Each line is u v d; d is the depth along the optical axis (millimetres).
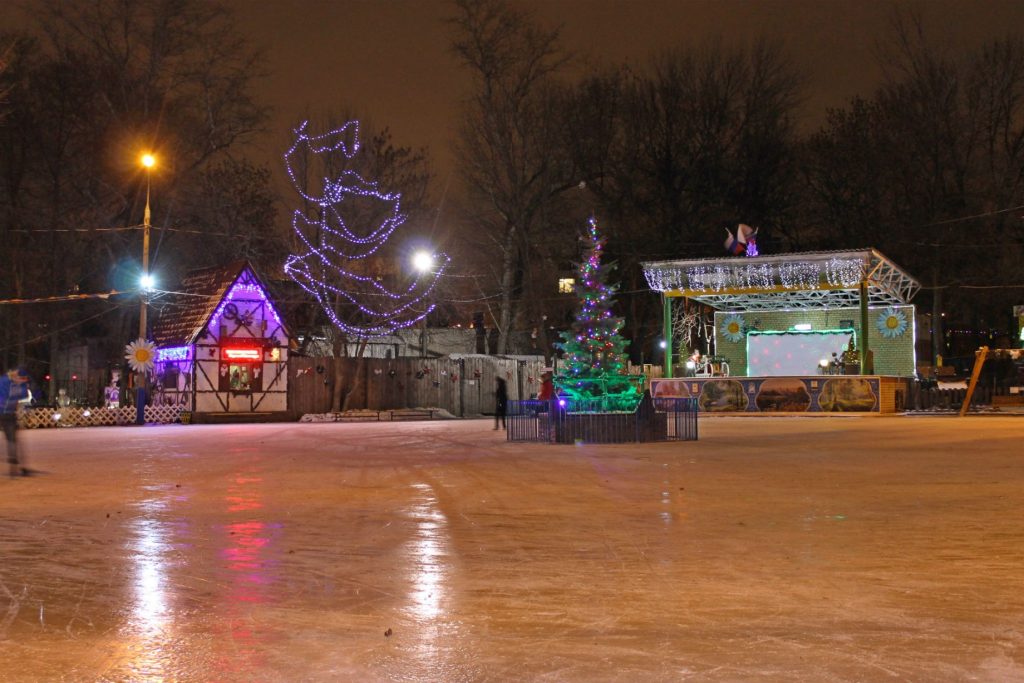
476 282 54062
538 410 24797
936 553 8047
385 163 49594
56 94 44500
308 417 42719
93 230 45344
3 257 45688
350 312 50500
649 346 58531
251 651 5383
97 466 17312
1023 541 8594
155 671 5031
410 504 11477
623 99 56406
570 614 6125
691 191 56500
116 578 7336
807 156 55688
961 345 58875
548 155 53781
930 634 5566
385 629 5816
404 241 49656
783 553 8086
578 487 13117
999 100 51938
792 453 18891
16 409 15695
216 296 43219
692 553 8133
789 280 38094
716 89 55750
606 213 55281
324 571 7543
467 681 4832
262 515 10641
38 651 5418
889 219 53406
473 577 7266
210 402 42688
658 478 14227
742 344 45875
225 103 46500
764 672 4891
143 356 38094
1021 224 52969
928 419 35281
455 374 49281
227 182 49344
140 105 45750
